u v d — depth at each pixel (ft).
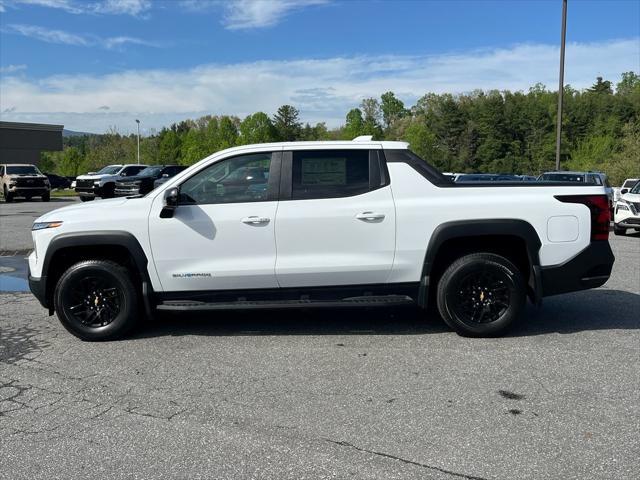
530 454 11.09
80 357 17.25
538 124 265.95
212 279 18.39
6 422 12.84
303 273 18.25
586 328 19.63
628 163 159.84
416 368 15.85
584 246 18.38
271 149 18.72
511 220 18.08
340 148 18.66
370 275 18.39
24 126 180.75
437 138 286.66
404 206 18.20
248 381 15.06
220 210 18.30
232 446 11.55
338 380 15.03
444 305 18.42
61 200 108.88
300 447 11.46
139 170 96.43
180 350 17.78
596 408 13.14
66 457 11.22
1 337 19.43
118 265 18.70
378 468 10.64
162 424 12.59
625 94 309.01
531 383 14.65
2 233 49.44
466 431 12.07
